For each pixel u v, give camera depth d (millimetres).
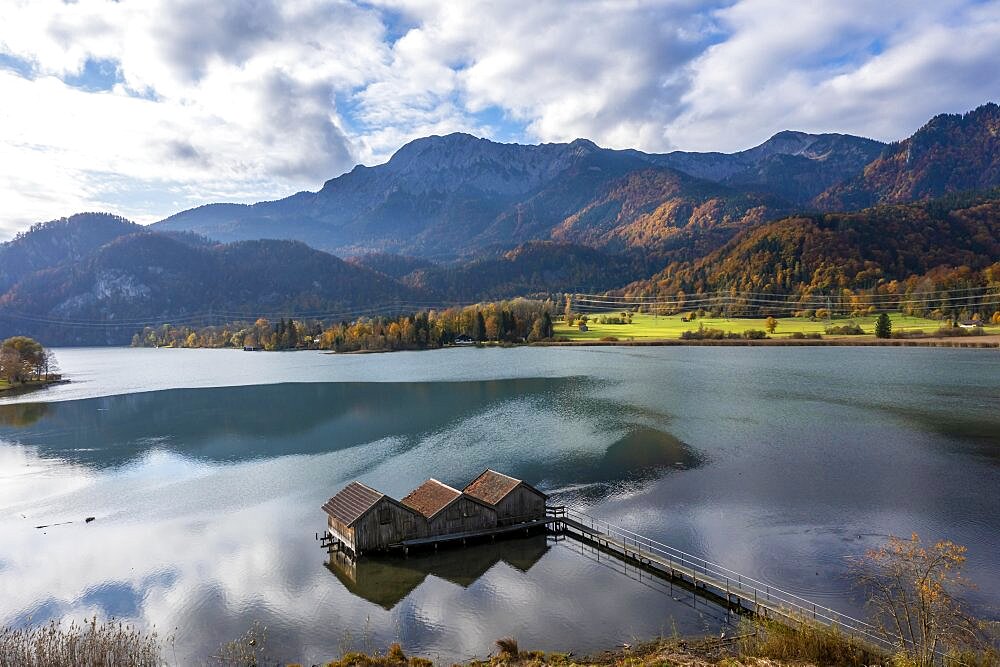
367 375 156750
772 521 48312
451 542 46156
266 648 32906
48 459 76812
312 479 64438
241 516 54188
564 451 72312
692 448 71188
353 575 41812
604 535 45688
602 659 30281
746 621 33812
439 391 123625
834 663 27109
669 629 33562
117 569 43844
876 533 45094
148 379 167000
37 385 157250
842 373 130250
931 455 64750
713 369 144875
